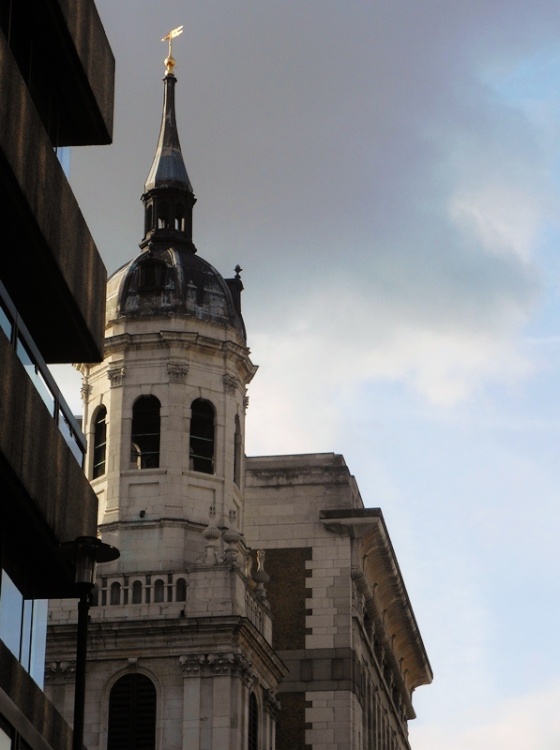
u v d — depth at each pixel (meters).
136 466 84.31
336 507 94.12
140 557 82.50
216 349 86.12
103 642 79.81
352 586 92.81
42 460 53.22
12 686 52.25
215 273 88.62
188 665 78.94
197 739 77.94
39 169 52.78
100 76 60.06
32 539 54.34
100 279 60.41
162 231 90.44
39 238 53.44
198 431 85.25
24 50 55.91
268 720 83.69
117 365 85.69
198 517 83.56
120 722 78.81
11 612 53.38
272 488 94.69
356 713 91.62
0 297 50.84
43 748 55.50
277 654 90.00
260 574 86.31
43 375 55.22
